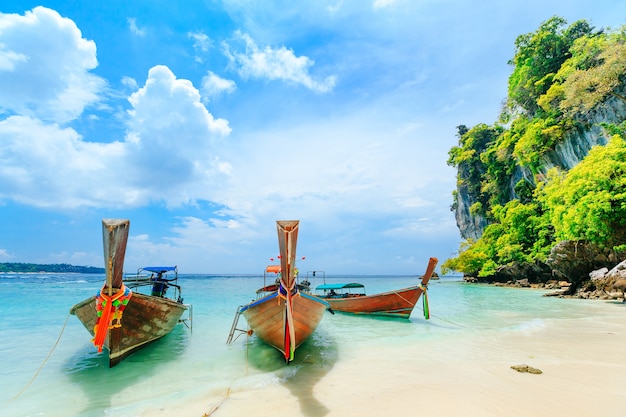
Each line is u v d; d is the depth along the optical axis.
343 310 15.34
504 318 13.58
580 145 29.78
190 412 4.62
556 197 24.98
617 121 25.62
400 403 4.56
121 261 5.76
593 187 20.14
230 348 8.73
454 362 6.72
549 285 32.81
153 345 8.53
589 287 21.64
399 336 9.80
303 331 7.48
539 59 37.94
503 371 5.93
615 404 4.25
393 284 66.56
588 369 5.91
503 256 40.84
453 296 26.14
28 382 6.20
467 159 57.31
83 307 7.35
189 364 7.26
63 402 5.25
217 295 26.69
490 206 52.78
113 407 4.98
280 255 5.67
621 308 15.80
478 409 4.23
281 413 4.45
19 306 18.64
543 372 5.80
